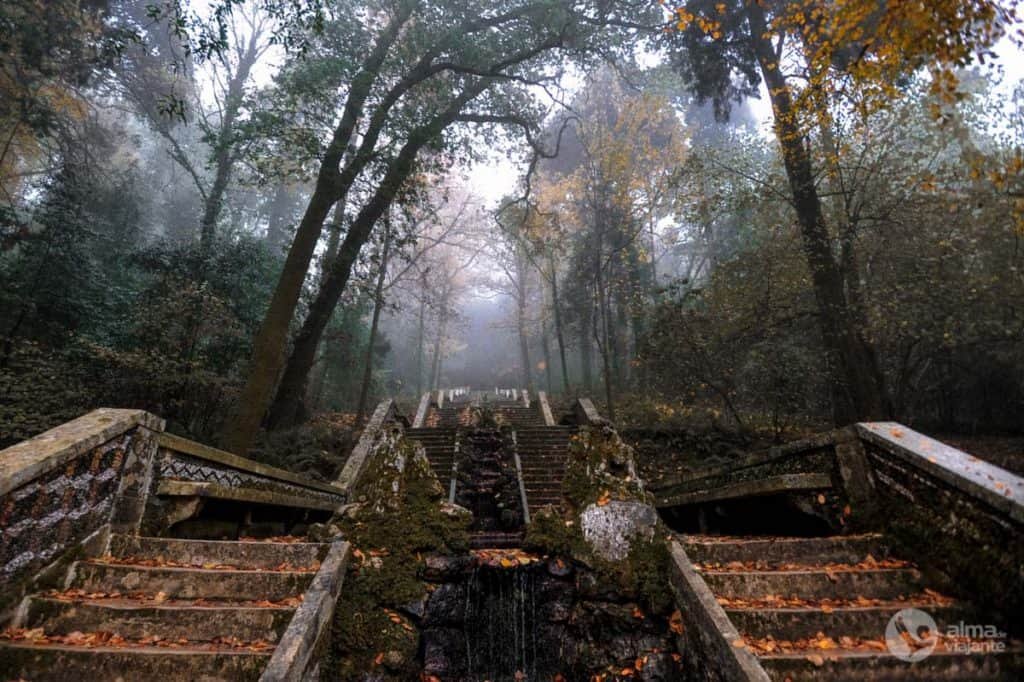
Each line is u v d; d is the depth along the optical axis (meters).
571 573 4.05
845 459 4.16
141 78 15.66
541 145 16.69
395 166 11.53
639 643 3.61
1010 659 2.68
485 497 9.07
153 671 2.63
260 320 11.73
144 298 10.04
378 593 3.63
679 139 17.78
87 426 3.44
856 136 9.45
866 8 5.44
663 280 25.14
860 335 9.42
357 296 15.39
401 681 3.43
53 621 2.91
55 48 10.08
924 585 3.30
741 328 10.49
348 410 17.09
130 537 3.54
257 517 5.33
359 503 4.18
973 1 4.48
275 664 2.54
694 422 11.73
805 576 3.38
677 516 6.69
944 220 9.53
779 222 10.84
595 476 4.36
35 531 2.98
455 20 11.77
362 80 9.95
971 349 11.14
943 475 3.25
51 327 9.71
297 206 25.00
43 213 10.85
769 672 2.70
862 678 2.68
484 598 4.04
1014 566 2.75
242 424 7.84
